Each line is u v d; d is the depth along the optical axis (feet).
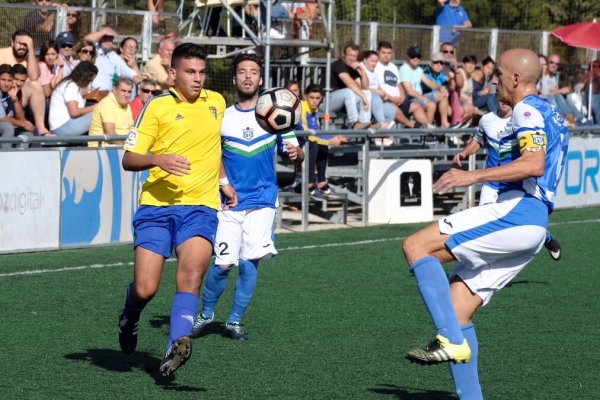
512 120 39.01
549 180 39.24
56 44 96.68
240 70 53.88
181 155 43.70
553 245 68.59
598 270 77.66
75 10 108.99
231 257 52.95
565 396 43.39
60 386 43.16
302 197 96.37
